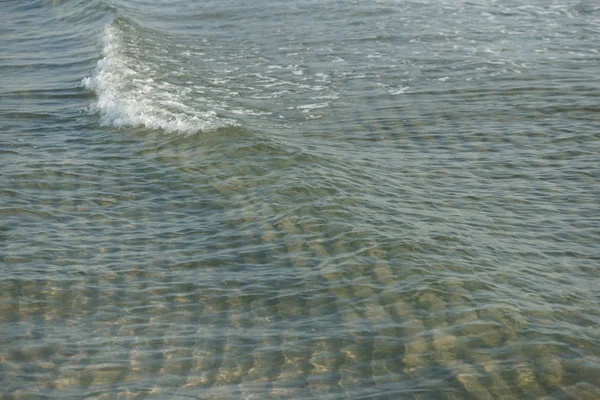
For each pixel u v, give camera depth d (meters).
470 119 13.88
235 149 12.09
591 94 14.77
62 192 10.98
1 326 7.94
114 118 13.66
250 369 7.28
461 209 10.47
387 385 7.01
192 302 8.35
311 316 8.05
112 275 8.88
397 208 10.36
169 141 12.60
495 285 8.52
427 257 9.07
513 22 20.16
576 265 9.09
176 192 10.93
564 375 7.06
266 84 16.05
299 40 19.28
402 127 13.59
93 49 18.45
